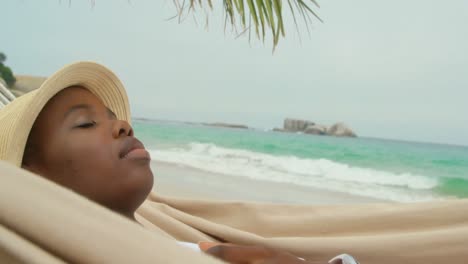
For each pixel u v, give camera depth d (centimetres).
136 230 38
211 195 614
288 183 870
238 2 190
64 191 44
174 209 198
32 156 99
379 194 855
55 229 38
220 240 179
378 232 176
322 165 1301
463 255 150
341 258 109
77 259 36
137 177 96
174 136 2356
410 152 1866
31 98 97
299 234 186
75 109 103
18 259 39
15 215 40
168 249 35
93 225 38
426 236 155
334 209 197
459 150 2095
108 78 128
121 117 137
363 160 1481
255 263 94
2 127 100
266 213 201
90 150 96
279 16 186
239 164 1205
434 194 930
